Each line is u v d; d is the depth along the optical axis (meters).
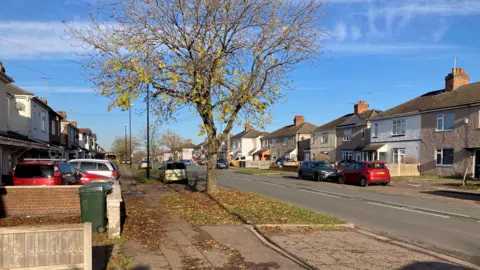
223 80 11.91
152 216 10.05
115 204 7.60
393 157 35.28
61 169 13.38
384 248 7.41
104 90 11.65
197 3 11.45
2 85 20.19
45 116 30.17
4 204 10.17
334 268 6.08
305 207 13.36
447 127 29.16
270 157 69.00
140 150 101.12
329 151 48.97
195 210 10.88
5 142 16.27
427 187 21.98
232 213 10.38
